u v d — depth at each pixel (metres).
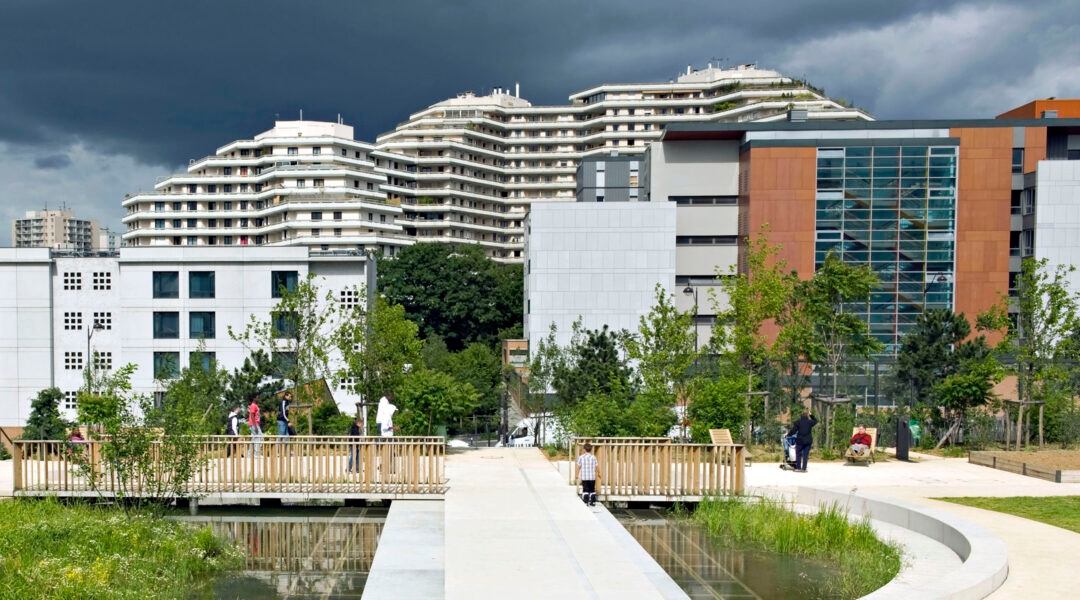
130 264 47.81
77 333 47.91
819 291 27.14
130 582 11.86
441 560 12.56
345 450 17.80
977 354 33.75
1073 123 55.25
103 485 17.14
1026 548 13.19
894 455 24.58
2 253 47.56
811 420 21.42
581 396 32.16
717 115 131.38
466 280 92.25
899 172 55.31
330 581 12.75
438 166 139.12
